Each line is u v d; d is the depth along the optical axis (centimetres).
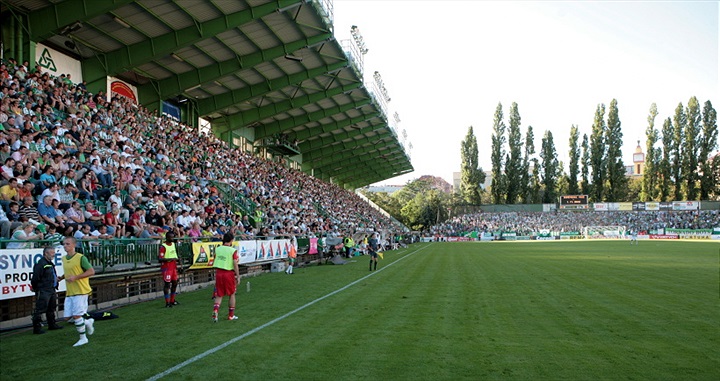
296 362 647
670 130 8269
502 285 1487
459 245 5272
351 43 3238
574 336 792
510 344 740
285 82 3152
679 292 1294
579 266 2161
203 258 1627
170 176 2138
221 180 2783
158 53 2252
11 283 919
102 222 1372
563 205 8038
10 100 1502
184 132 2830
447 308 1072
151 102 2744
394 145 6234
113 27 2105
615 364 634
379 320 938
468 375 589
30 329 912
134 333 852
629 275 1745
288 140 4578
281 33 2566
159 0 1964
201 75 2719
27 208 1157
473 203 8675
